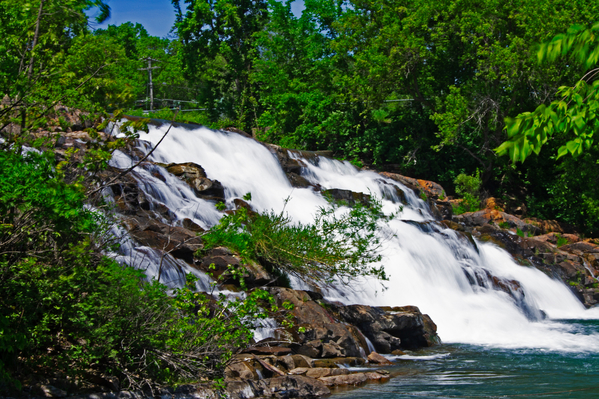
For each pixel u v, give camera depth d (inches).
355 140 1681.8
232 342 352.2
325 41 1929.1
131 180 638.5
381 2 1723.7
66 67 326.6
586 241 1360.7
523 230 1279.5
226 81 2190.0
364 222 575.8
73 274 286.0
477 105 1509.6
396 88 1662.2
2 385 265.3
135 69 2613.2
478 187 1450.5
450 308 732.0
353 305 540.1
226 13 2031.3
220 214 694.5
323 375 395.9
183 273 491.8
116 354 305.4
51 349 301.4
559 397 347.6
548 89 1453.0
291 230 570.6
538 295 944.3
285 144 1690.5
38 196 257.1
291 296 498.6
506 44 1537.9
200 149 905.5
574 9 1414.9
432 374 426.0
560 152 200.1
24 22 326.0
